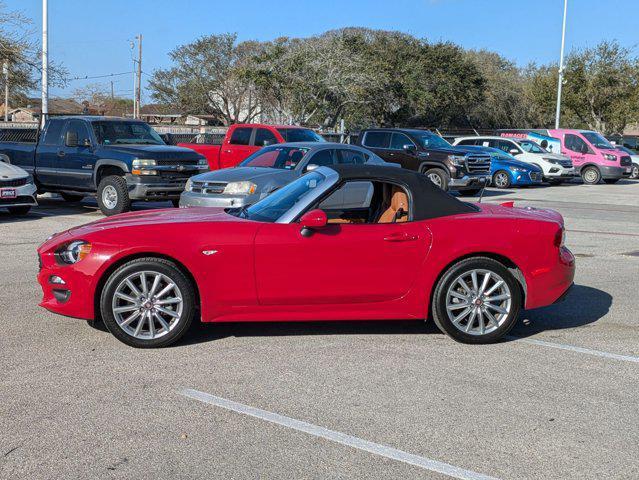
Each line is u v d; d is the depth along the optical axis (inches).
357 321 262.8
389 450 157.3
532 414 178.9
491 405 184.2
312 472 146.6
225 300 224.7
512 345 237.6
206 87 2096.5
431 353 226.8
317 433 165.5
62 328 247.1
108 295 220.8
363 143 823.1
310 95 1678.2
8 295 293.6
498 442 162.4
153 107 2780.5
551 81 1866.4
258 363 214.1
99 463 149.3
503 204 270.5
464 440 163.2
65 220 540.1
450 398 188.5
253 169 479.8
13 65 880.9
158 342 225.0
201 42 2087.8
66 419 171.2
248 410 178.2
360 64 1715.1
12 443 157.9
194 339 237.1
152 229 223.5
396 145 800.9
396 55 1873.8
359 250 227.0
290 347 230.2
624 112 1785.2
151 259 221.5
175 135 1013.2
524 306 239.8
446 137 1218.6
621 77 1792.6
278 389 192.9
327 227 227.8
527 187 995.9
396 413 177.9
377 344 235.3
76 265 221.1
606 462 153.6
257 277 224.2
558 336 249.6
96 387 192.1
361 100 1723.7
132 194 554.3
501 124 2282.2
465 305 234.2
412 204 234.1
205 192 464.1
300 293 227.0
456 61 1942.7
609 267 378.9
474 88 1995.6
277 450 156.4
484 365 216.1
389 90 1809.8
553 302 241.1
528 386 198.7
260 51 2082.9
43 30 922.7
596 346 238.2
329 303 230.5
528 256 234.8
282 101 1732.3
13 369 205.3
